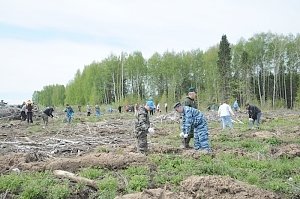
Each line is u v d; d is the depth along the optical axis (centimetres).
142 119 1319
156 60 9044
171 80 8644
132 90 9456
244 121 2931
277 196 845
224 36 7656
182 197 819
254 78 8012
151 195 824
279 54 7650
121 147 1491
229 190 841
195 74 8775
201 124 1280
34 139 1931
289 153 1293
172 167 1077
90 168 1068
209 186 856
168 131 2200
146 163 1112
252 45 7844
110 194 865
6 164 1147
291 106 7369
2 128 2770
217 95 7600
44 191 863
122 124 2964
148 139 1808
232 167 1077
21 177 935
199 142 1281
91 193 900
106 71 9444
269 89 8338
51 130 2470
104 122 3203
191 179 898
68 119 3200
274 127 2348
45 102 14738
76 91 10869
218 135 1861
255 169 1078
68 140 1725
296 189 895
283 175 1037
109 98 9825
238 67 8212
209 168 1016
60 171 1006
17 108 4103
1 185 893
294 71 8056
